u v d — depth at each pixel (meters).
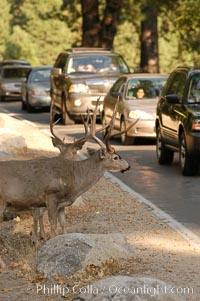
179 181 44.22
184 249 28.78
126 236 30.47
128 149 57.69
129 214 34.56
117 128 61.12
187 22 92.19
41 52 180.75
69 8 144.62
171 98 47.66
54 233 29.00
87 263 25.41
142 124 58.25
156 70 118.38
